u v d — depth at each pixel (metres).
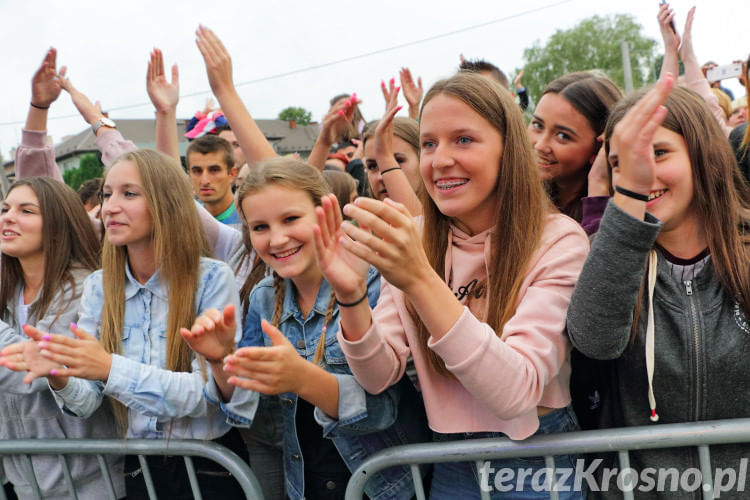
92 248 2.22
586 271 1.23
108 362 1.60
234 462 1.66
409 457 1.47
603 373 1.46
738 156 1.93
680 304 1.33
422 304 1.18
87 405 1.77
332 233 1.29
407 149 2.69
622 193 1.18
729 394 1.30
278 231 1.64
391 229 1.12
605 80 2.15
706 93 2.64
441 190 1.41
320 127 2.91
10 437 2.02
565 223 1.43
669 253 1.38
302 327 1.75
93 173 38.97
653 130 1.12
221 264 1.96
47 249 2.08
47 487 1.93
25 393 1.90
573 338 1.26
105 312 1.92
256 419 2.00
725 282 1.30
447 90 1.39
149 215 1.90
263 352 1.33
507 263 1.37
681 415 1.34
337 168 4.17
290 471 1.74
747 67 1.84
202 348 1.50
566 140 2.11
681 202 1.33
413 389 1.69
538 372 1.23
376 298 1.69
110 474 1.86
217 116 5.26
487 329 1.21
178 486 1.80
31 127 2.77
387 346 1.40
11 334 1.97
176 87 2.84
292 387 1.39
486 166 1.37
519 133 1.40
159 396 1.64
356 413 1.47
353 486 1.53
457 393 1.42
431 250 1.55
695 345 1.30
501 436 1.45
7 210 2.12
